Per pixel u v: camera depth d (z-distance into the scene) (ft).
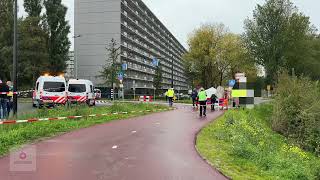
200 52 258.98
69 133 55.42
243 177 31.37
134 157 37.58
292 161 43.06
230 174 31.78
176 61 554.46
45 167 32.35
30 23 230.89
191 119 81.20
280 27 261.85
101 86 298.97
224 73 268.00
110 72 217.36
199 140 50.21
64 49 252.62
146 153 39.93
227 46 258.78
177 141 49.01
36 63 229.66
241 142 45.34
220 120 78.02
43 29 242.37
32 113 72.54
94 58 311.27
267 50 262.06
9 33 232.53
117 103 111.04
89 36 313.53
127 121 75.25
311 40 280.72
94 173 30.42
